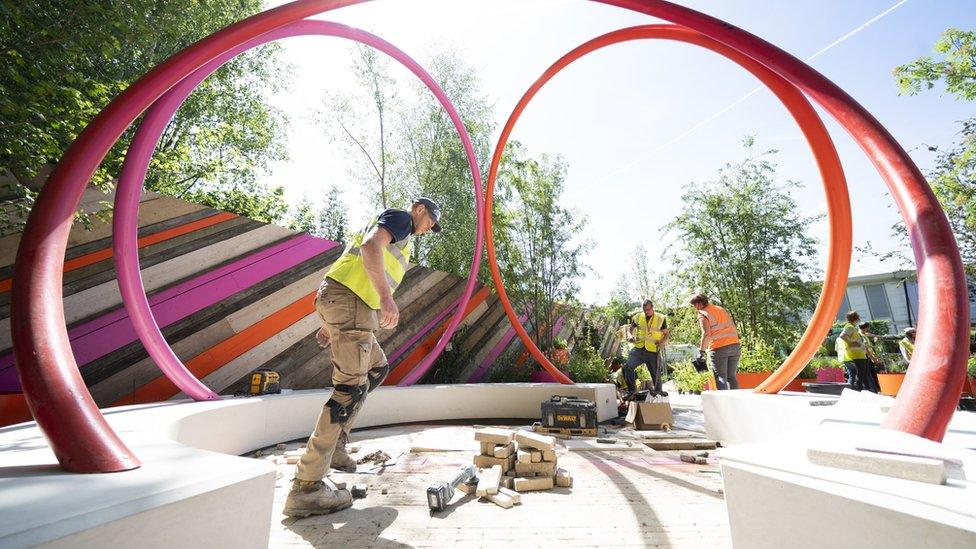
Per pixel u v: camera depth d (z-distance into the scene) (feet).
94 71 18.70
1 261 12.57
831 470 3.34
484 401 18.13
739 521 3.67
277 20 6.53
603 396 18.28
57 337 4.08
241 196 37.55
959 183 26.08
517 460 8.48
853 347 23.08
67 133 12.56
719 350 17.42
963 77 23.62
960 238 26.68
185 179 32.65
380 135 32.35
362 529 6.03
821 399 10.42
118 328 14.10
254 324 17.12
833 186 10.44
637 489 8.05
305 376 18.19
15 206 12.07
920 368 4.55
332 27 12.14
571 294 29.45
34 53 11.91
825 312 10.89
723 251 36.01
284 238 18.72
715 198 36.35
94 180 13.79
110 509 2.82
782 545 3.39
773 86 10.59
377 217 7.55
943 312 4.61
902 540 2.79
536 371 25.95
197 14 22.68
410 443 12.60
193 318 15.65
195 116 33.30
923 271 4.99
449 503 7.09
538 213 29.27
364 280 7.26
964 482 3.09
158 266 15.25
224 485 3.59
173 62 5.85
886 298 58.08
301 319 18.57
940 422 4.18
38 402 3.72
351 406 6.92
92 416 3.89
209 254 16.51
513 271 28.91
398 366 21.66
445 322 24.53
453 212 30.01
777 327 34.76
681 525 6.19
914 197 5.31
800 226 34.58
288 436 13.20
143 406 10.28
